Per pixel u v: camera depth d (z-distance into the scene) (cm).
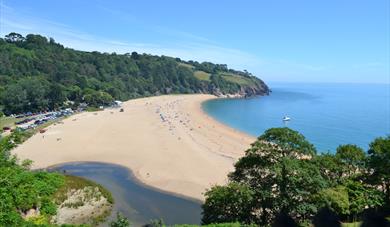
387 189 4209
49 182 4203
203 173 7406
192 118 15725
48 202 3919
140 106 19600
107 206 5391
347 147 4597
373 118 16225
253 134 12862
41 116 14700
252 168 3875
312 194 3575
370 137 11794
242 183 3841
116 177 7169
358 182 4012
